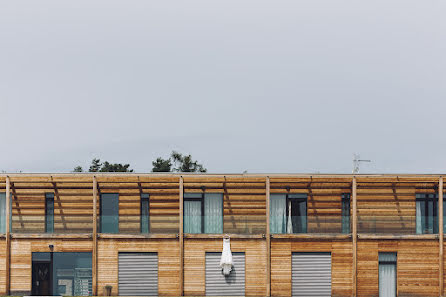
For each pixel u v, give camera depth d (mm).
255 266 38781
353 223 38844
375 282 38938
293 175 39000
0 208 39344
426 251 39281
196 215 39219
